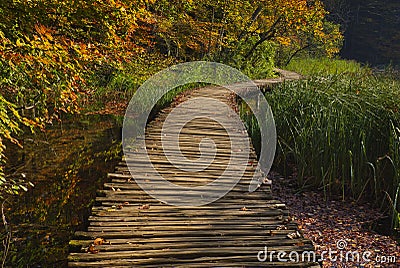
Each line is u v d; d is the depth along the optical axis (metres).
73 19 5.42
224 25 17.17
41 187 5.52
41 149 7.20
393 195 4.86
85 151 7.25
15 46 4.30
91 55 5.38
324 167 5.63
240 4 16.88
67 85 4.90
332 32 26.56
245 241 3.44
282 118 7.21
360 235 4.34
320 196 5.48
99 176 6.02
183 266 3.05
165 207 4.10
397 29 35.53
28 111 6.87
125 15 5.70
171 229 3.62
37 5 4.89
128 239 3.43
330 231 4.43
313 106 6.57
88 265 3.03
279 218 3.93
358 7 37.22
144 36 12.70
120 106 10.82
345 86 7.56
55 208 4.91
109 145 7.68
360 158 5.39
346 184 5.65
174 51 17.00
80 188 5.54
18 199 5.11
